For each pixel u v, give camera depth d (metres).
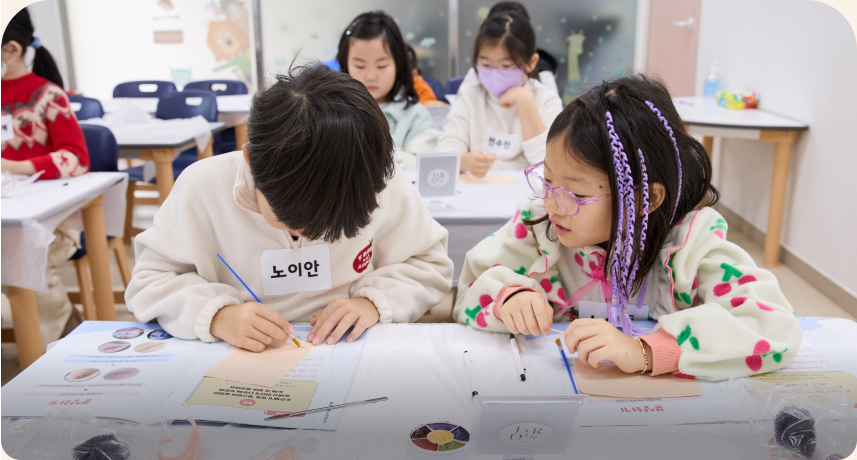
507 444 0.71
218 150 3.76
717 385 0.85
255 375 0.88
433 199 1.87
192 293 1.02
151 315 1.02
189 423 0.76
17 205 1.65
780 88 3.14
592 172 0.88
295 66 0.91
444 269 1.22
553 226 1.01
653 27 5.32
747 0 3.60
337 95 0.80
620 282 0.96
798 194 2.92
